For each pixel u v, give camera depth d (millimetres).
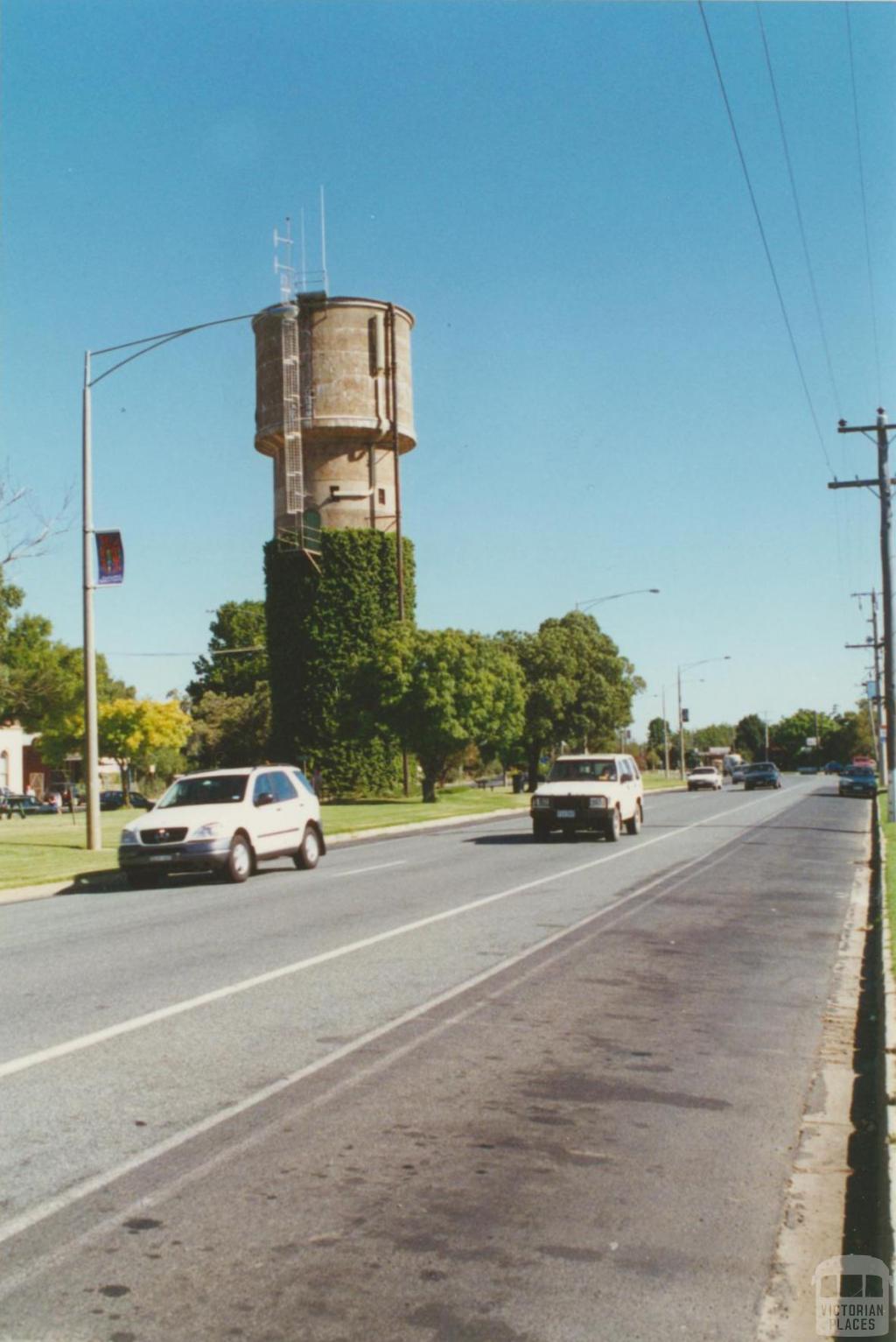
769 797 57875
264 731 74625
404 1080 6824
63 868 21281
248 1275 4281
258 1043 7648
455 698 51219
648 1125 6082
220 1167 5379
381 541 59906
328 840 29500
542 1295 4160
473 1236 4648
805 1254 4551
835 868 20375
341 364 61188
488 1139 5820
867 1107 6430
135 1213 4844
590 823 26312
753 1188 5227
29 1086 6672
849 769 59844
